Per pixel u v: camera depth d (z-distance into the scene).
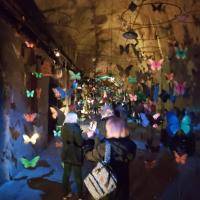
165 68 6.53
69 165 3.03
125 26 5.94
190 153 4.59
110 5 4.99
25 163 3.22
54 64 6.62
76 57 9.00
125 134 2.43
